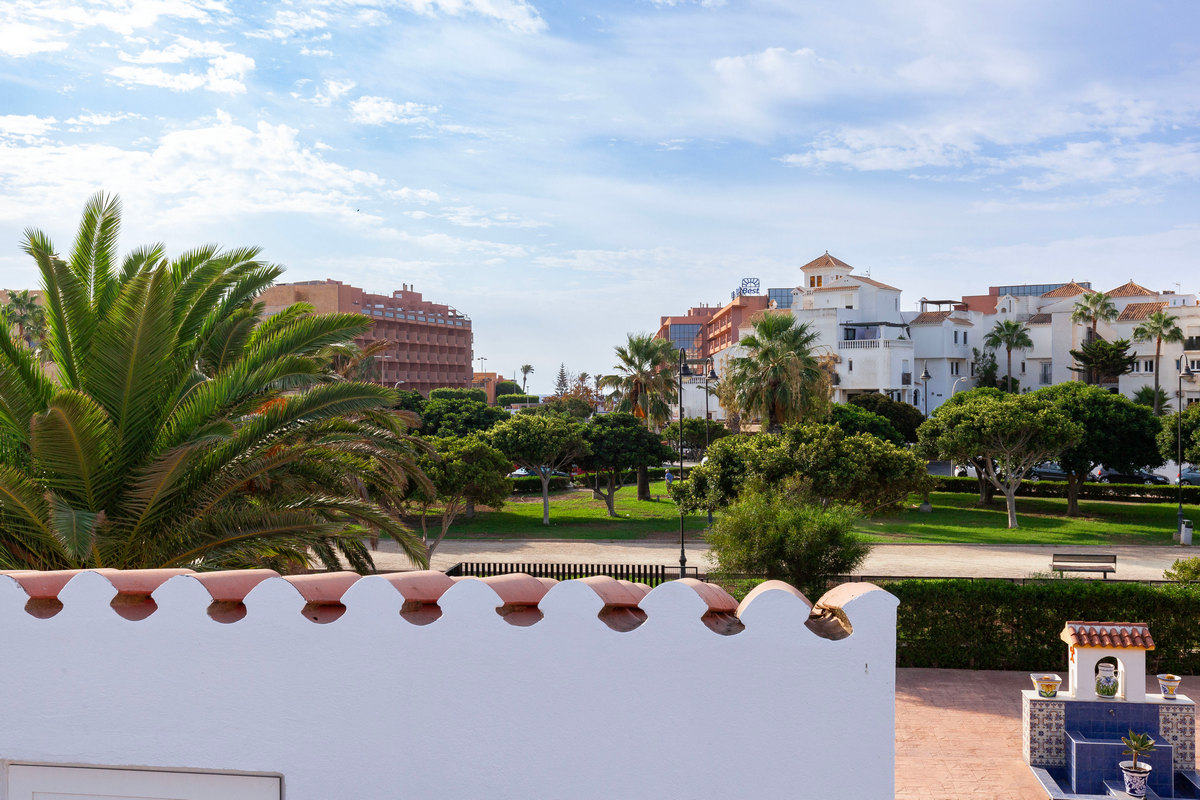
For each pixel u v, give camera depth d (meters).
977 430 34.28
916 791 10.65
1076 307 75.50
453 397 82.81
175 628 3.73
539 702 3.62
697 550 30.36
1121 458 37.97
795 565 16.56
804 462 27.89
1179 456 32.81
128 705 3.75
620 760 3.59
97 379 9.86
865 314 77.00
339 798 3.69
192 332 11.65
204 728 3.73
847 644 3.50
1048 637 15.78
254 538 10.85
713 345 109.94
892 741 3.49
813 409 40.94
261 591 3.71
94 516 8.92
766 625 3.52
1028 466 35.34
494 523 37.44
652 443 39.81
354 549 14.31
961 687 14.87
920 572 26.11
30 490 9.21
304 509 11.38
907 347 72.75
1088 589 15.70
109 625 3.75
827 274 83.88
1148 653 15.62
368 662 3.67
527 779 3.63
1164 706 10.63
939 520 37.41
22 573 3.96
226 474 10.80
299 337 11.20
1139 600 15.59
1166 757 10.30
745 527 16.91
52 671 3.78
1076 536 33.12
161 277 9.49
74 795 3.82
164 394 10.80
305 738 3.70
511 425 37.03
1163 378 69.94
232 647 3.71
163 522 10.59
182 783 3.78
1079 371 73.75
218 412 10.23
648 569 24.38
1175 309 69.94
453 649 3.64
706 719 3.55
